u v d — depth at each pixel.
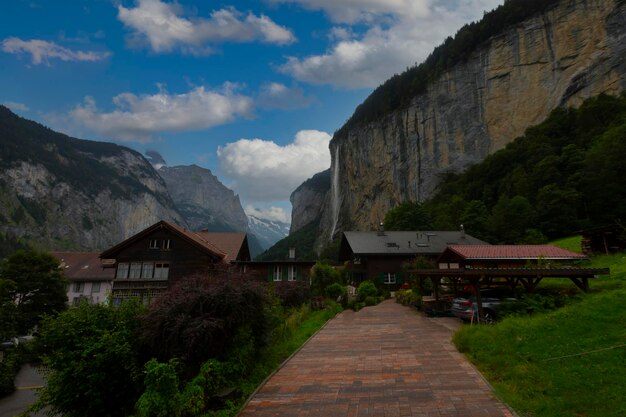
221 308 8.93
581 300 12.94
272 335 11.57
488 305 15.47
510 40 86.56
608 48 71.19
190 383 7.44
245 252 37.94
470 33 98.75
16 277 32.28
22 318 28.03
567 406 6.07
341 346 12.91
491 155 81.38
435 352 11.27
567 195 48.53
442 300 21.89
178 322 8.40
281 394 7.95
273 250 184.50
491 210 67.50
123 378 8.93
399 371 9.32
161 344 8.66
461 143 92.56
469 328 12.08
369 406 6.98
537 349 9.02
